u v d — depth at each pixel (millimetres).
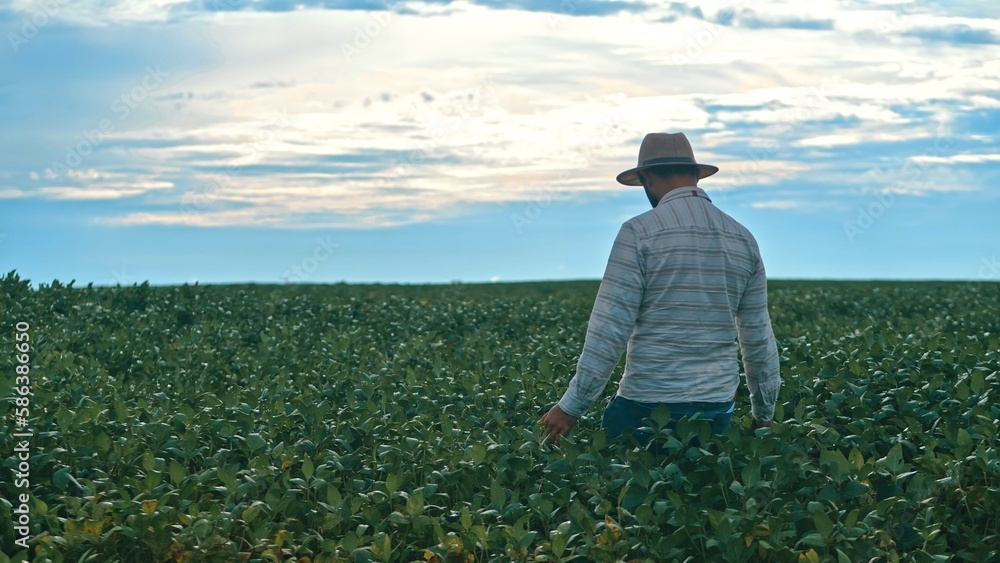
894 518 4152
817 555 3779
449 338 10688
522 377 6926
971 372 6430
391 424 5461
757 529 3955
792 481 4371
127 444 4887
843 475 4254
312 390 6781
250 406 6191
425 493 4379
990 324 10539
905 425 5367
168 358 8219
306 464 4539
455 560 3941
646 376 4797
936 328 9469
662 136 4910
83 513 4055
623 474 4488
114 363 8281
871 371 6523
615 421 4980
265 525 4102
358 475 4828
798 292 16891
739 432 4555
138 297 12867
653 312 4750
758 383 5023
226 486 4410
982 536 4383
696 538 3992
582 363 4672
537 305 13602
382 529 4250
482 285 21250
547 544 3965
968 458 4578
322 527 4223
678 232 4695
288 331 10344
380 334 10734
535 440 4918
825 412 5926
